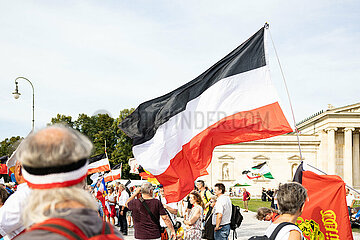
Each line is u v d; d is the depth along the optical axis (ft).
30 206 5.84
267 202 179.22
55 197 5.79
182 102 26.68
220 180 250.37
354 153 271.28
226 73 27.17
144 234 26.78
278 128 25.86
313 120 282.56
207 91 27.04
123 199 59.57
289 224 12.86
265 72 26.89
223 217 33.06
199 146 26.25
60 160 5.82
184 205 62.85
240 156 253.44
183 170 25.90
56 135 6.04
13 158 15.52
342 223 17.99
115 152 266.57
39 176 5.82
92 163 71.31
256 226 73.26
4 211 13.20
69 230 5.35
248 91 26.81
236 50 27.61
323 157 258.78
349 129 260.01
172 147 26.03
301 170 19.42
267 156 254.27
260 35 27.37
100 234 5.74
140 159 25.70
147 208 26.81
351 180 257.75
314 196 18.62
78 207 5.85
